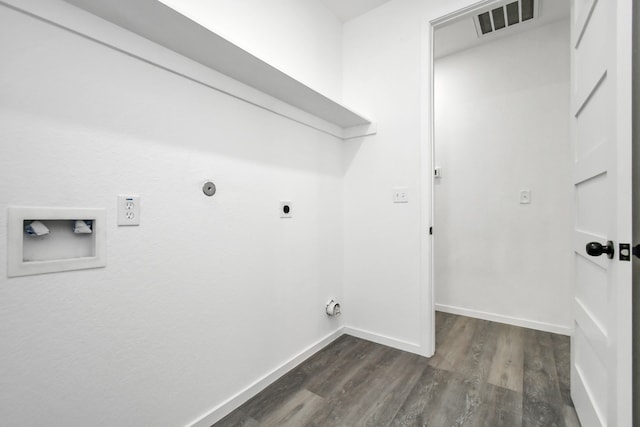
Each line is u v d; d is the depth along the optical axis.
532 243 2.34
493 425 1.29
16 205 0.80
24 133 0.82
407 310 1.97
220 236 1.36
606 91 0.98
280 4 1.69
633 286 0.94
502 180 2.45
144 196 1.08
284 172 1.72
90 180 0.94
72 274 0.91
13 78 0.80
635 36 0.94
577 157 1.33
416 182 1.92
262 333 1.58
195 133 1.25
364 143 2.14
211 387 1.32
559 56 2.22
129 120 1.04
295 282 1.80
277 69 1.30
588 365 1.20
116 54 1.01
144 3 0.87
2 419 0.79
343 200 2.24
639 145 0.92
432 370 1.72
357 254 2.19
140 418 1.07
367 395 1.50
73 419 0.91
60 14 0.87
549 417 1.33
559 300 2.25
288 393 1.52
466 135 2.61
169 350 1.16
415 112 1.92
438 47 2.56
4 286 0.79
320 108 1.79
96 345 0.96
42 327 0.85
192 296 1.24
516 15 2.16
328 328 2.09
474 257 2.58
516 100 2.39
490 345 2.04
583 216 1.26
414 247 1.93
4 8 0.79
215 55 1.19
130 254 1.04
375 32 2.09
